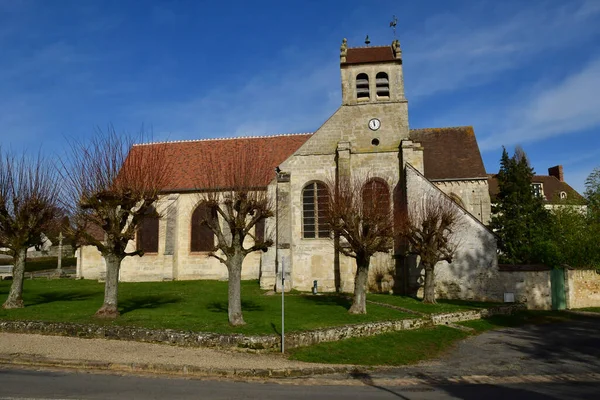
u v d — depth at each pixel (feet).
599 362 51.37
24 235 70.44
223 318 61.52
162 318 59.93
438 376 44.78
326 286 99.30
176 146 127.34
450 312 74.49
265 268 99.35
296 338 52.16
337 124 106.22
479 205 115.75
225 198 64.34
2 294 88.63
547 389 39.42
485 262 94.02
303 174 104.58
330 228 77.46
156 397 33.40
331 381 41.55
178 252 116.06
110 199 63.41
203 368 42.24
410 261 96.22
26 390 33.83
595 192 118.83
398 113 105.29
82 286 105.29
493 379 43.42
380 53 111.45
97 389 34.94
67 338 52.01
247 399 33.94
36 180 73.92
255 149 118.93
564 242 111.34
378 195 79.71
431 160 122.62
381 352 53.78
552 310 92.68
